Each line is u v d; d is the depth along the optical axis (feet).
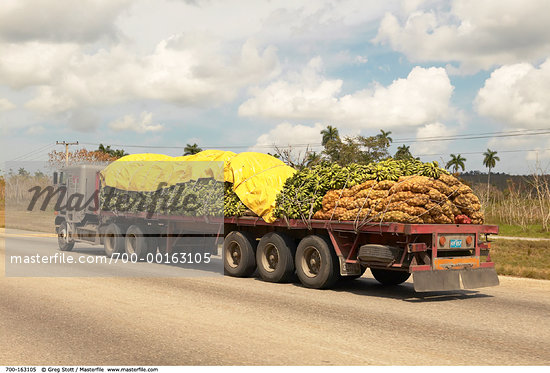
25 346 20.44
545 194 115.14
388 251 31.83
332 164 38.04
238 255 41.45
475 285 33.19
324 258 35.04
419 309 28.91
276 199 38.75
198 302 29.66
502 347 20.89
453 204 33.88
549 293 34.99
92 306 28.17
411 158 35.88
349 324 24.58
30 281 36.81
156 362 18.45
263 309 27.89
